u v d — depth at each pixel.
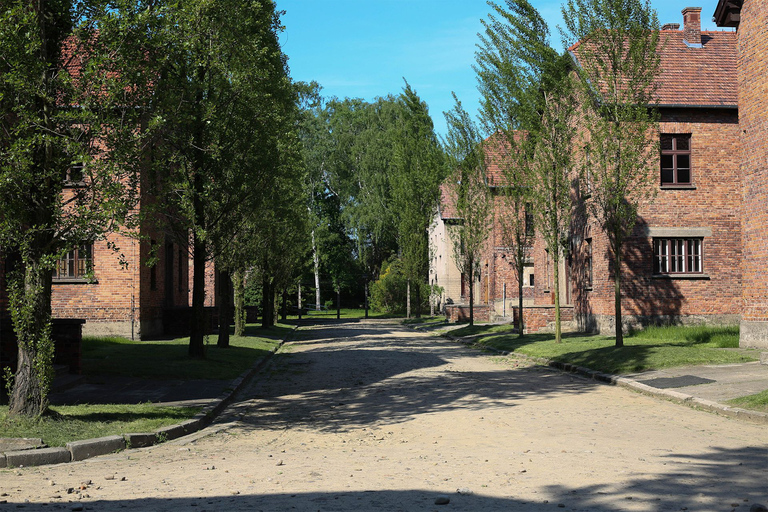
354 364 20.44
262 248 29.03
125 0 9.73
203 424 10.84
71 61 10.34
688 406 11.82
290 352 25.66
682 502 5.66
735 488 6.12
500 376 16.80
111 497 6.11
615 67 19.09
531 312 29.33
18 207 9.47
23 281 9.95
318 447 8.98
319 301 73.88
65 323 14.70
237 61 14.90
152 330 27.11
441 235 57.22
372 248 70.88
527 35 23.61
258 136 18.17
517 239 27.34
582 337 24.59
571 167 23.00
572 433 9.40
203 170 17.72
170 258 30.20
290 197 28.22
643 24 19.03
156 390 13.55
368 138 64.06
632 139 18.69
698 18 28.09
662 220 24.56
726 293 24.66
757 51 18.30
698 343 19.94
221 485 6.59
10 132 9.66
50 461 8.12
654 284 24.47
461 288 53.28
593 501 5.73
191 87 11.17
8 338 13.43
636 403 12.23
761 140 18.12
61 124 9.88
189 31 10.89
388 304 65.94
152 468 7.64
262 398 14.05
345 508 5.57
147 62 10.16
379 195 62.91
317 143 65.00
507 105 25.25
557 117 22.86
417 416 11.28
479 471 7.09
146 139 10.39
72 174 10.12
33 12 9.26
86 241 9.81
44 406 9.66
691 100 24.64
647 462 7.36
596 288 26.19
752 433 9.23
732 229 24.75
